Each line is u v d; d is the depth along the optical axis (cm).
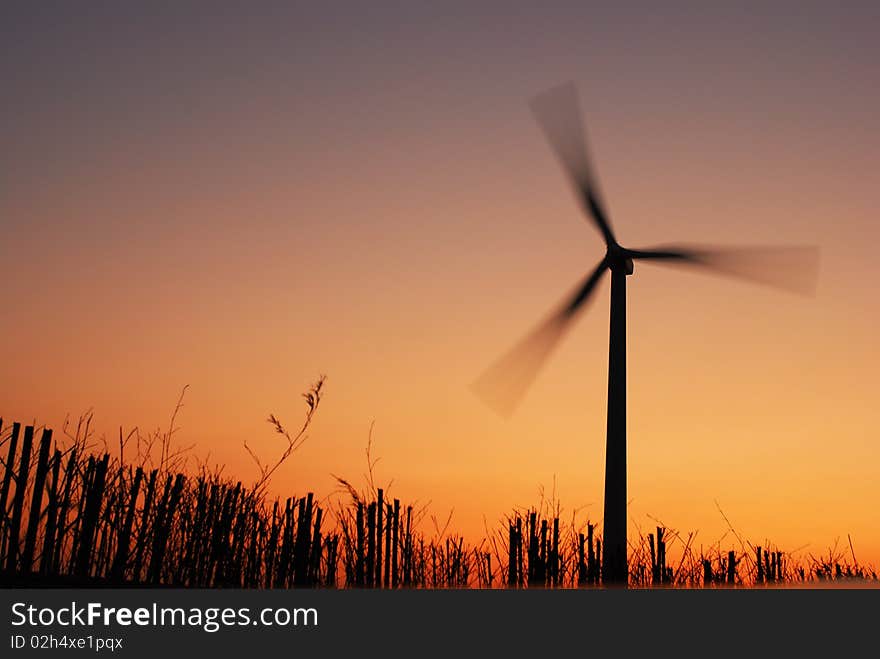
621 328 3412
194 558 2684
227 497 2761
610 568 2939
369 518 2770
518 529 2909
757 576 2981
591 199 3456
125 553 2539
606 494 3300
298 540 2733
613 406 3359
